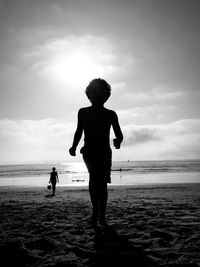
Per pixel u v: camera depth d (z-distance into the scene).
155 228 3.12
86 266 1.92
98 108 3.35
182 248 2.27
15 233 3.01
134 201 7.30
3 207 5.95
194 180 32.03
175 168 86.62
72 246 2.40
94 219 3.30
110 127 3.35
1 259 2.10
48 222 3.69
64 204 6.33
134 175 49.31
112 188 19.16
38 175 66.56
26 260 2.09
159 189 16.30
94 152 3.23
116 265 1.93
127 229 3.10
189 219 3.72
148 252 2.20
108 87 3.41
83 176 59.06
